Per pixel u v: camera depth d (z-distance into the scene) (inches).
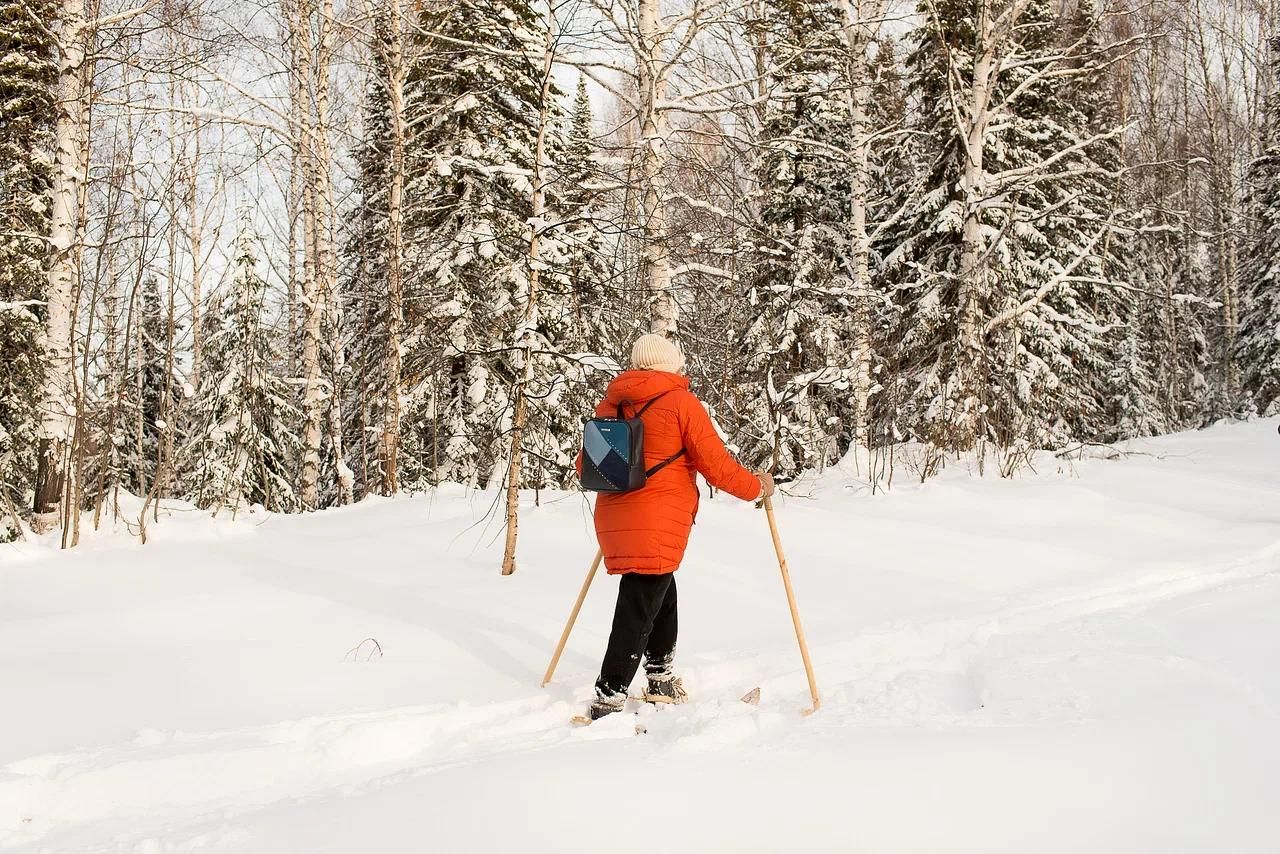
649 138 326.6
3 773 106.3
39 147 426.3
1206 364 1094.4
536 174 246.1
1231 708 119.1
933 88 520.1
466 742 125.5
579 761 104.3
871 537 273.3
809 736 116.3
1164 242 928.3
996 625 184.9
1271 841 82.0
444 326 388.5
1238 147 994.1
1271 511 304.2
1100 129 612.7
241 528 318.0
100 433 345.4
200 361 639.1
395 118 429.4
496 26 348.5
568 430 420.2
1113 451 441.7
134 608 198.4
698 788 94.8
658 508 137.9
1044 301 543.2
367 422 543.5
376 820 89.7
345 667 155.3
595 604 200.1
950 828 84.7
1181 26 687.1
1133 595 210.1
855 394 446.9
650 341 153.9
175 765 109.9
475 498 338.6
